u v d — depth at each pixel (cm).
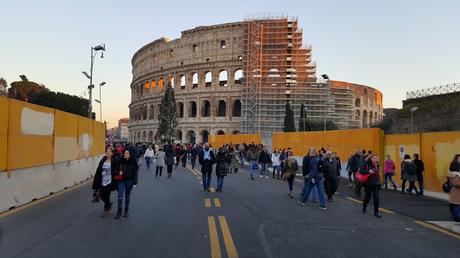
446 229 1068
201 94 9150
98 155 2769
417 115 4791
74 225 1004
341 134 2984
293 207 1397
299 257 753
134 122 11694
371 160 1280
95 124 2606
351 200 1628
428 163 1991
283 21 7975
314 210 1342
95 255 739
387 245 873
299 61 7875
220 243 841
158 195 1655
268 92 7631
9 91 9581
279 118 7538
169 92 8962
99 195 1132
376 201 1245
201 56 9275
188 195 1666
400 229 1053
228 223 1062
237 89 8694
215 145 7219
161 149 2666
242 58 8525
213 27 9094
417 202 1591
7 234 894
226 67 8862
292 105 7431
